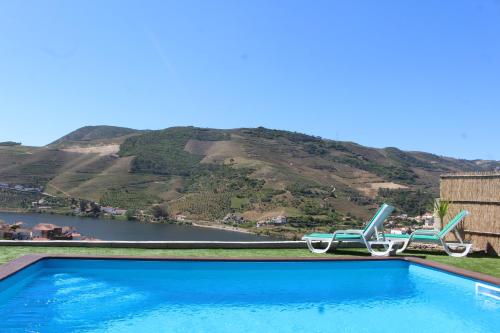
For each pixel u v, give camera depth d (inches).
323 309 252.8
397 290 296.7
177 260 311.4
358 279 325.1
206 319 230.1
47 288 271.6
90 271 303.9
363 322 231.9
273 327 220.8
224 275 315.9
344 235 386.0
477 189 411.5
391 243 378.0
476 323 232.7
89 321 221.0
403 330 220.7
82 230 3631.9
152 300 258.7
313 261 326.6
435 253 406.6
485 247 398.9
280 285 301.9
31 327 210.1
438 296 283.6
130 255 322.0
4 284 231.6
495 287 262.5
